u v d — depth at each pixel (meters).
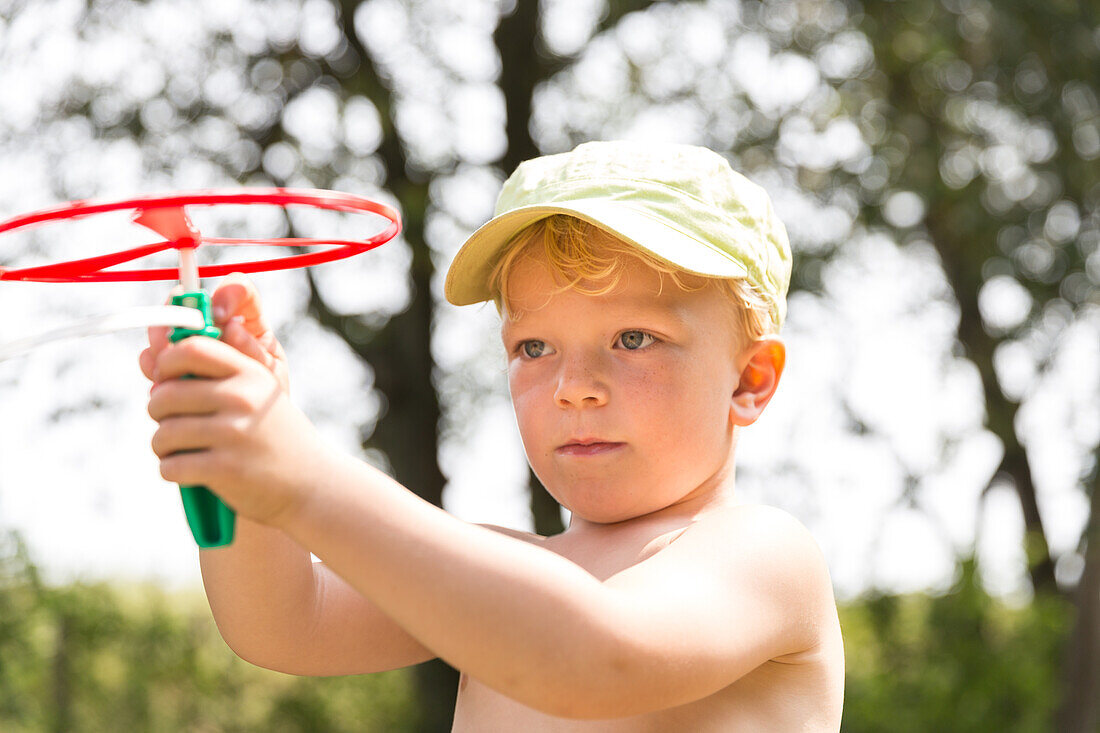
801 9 7.68
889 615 9.02
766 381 1.61
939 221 7.92
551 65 8.29
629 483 1.50
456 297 1.69
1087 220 7.85
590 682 1.11
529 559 1.12
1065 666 8.59
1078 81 7.57
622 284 1.48
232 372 1.04
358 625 1.61
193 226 1.11
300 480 1.05
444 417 8.75
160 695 9.71
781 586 1.34
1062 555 9.12
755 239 1.59
